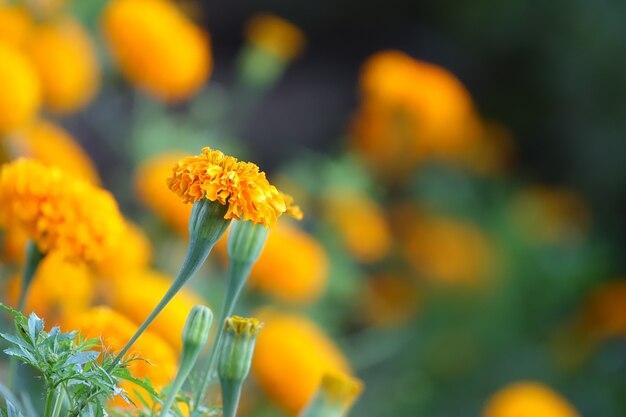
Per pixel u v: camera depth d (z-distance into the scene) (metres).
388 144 2.97
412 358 3.30
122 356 1.04
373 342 2.61
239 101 3.32
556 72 4.63
